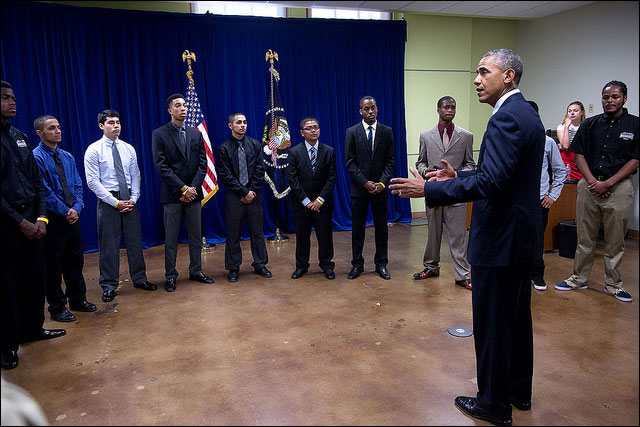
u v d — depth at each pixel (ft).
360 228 12.93
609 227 11.00
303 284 12.65
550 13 19.40
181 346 8.98
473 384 7.42
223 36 17.56
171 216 12.38
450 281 12.66
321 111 19.30
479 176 5.72
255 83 18.24
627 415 6.49
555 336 9.06
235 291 12.19
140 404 7.00
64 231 10.22
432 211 12.42
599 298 11.09
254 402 6.99
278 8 18.89
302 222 12.89
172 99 12.09
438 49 21.36
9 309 8.17
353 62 19.61
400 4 15.35
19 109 15.01
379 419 6.51
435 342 8.95
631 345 8.64
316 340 9.12
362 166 12.50
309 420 6.51
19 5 14.66
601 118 10.93
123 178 11.66
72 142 15.93
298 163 12.66
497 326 6.17
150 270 14.29
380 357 8.37
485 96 6.40
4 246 8.07
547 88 20.74
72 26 15.51
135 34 16.34
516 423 6.37
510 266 5.98
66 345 9.13
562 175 12.09
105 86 16.31
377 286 12.34
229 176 12.75
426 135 12.34
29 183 8.79
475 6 16.87
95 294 12.11
